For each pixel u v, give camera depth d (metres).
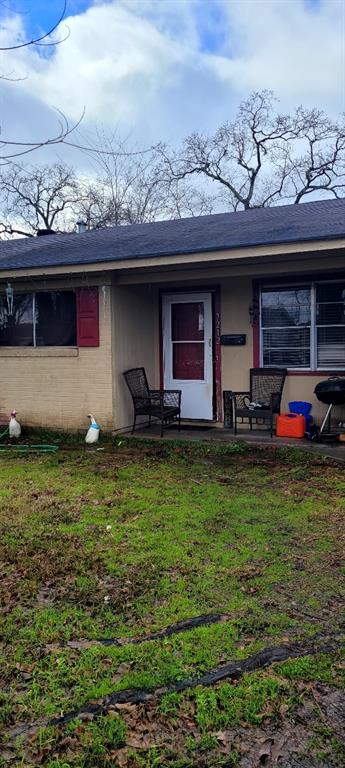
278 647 2.62
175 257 7.24
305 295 8.10
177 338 9.19
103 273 8.23
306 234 6.61
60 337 8.88
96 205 26.31
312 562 3.60
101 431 8.47
